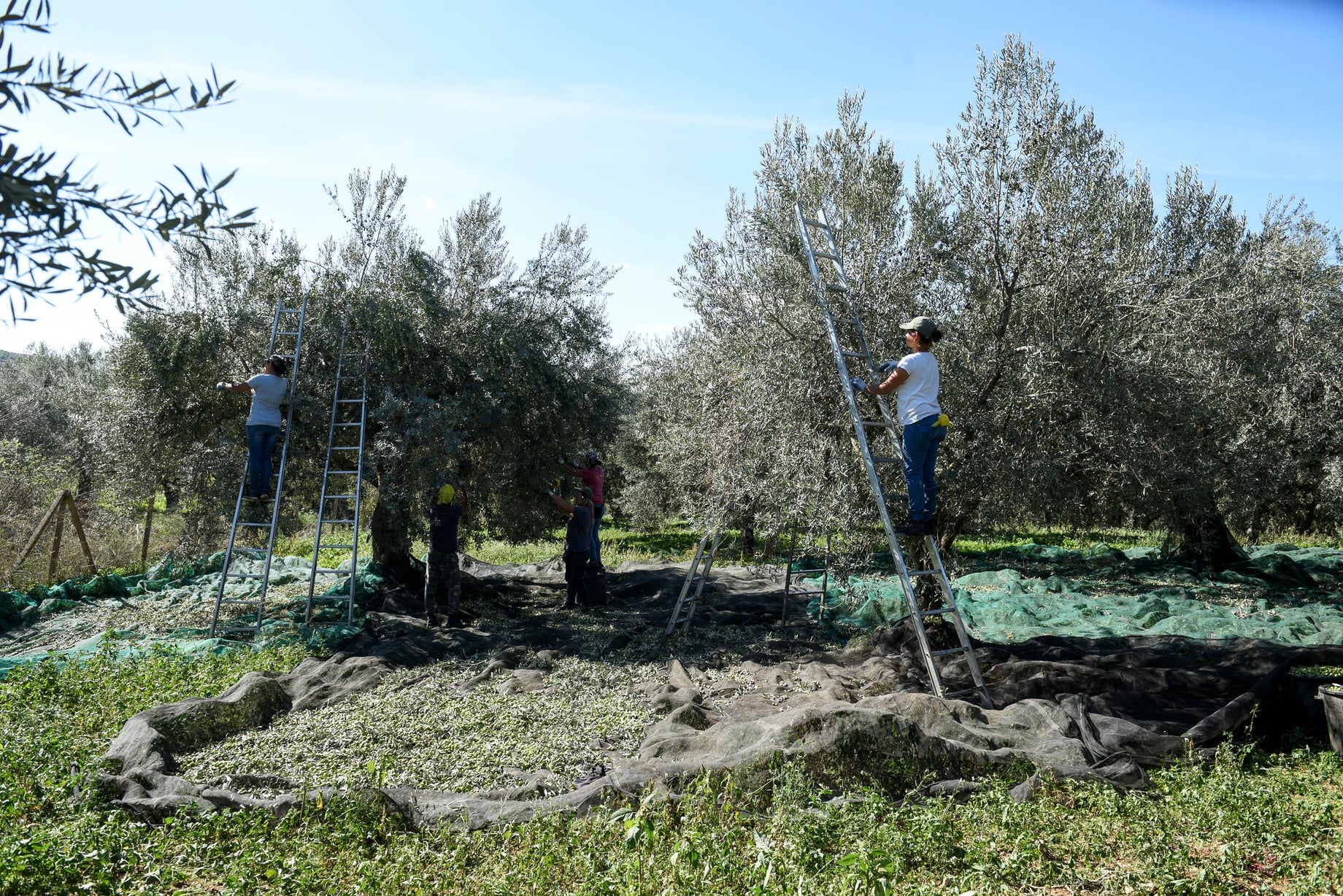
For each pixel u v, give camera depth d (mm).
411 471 11070
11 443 16172
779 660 9406
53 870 4070
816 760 5547
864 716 5762
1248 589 13852
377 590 12125
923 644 7277
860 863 3758
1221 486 11883
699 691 7797
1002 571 14938
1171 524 11695
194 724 6543
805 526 8727
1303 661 8266
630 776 5383
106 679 7652
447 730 6871
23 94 2385
